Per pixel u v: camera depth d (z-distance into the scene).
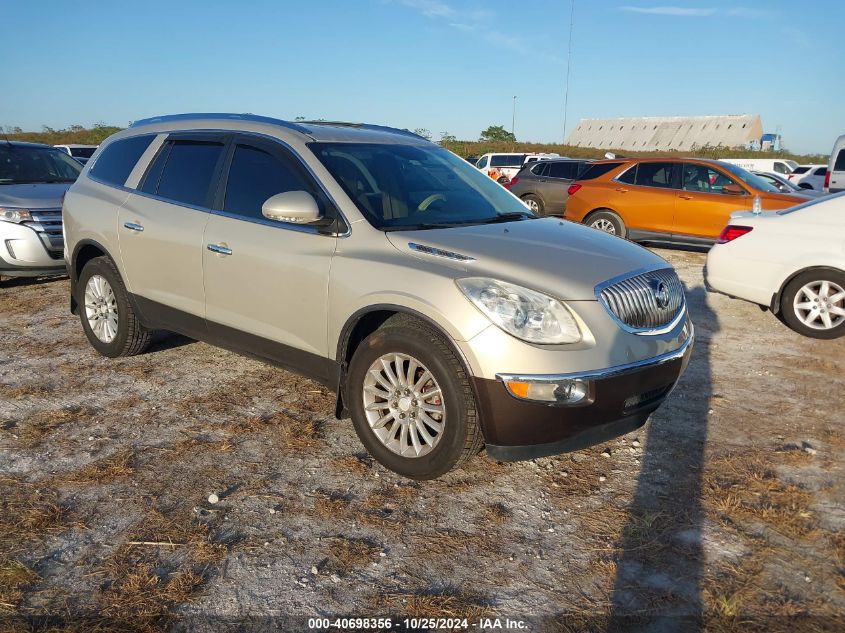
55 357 5.54
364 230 3.77
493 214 4.34
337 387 3.87
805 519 3.28
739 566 2.92
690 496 3.49
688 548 3.05
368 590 2.76
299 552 3.00
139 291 5.00
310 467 3.75
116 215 5.07
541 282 3.32
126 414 4.41
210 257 4.39
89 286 5.47
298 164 4.13
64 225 5.66
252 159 4.39
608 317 3.35
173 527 3.16
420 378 3.47
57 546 3.00
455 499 3.46
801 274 6.48
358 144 4.41
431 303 3.33
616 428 3.43
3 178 8.63
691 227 10.80
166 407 4.52
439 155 4.87
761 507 3.37
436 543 3.08
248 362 5.42
